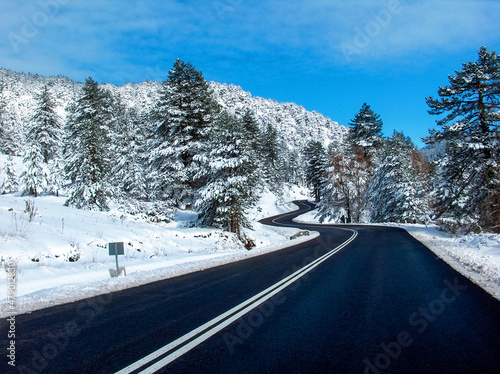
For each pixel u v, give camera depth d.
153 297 6.20
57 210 17.55
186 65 28.42
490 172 20.05
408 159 38.81
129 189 32.84
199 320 4.68
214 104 31.00
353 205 49.09
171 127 26.95
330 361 3.23
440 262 9.89
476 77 20.11
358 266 9.78
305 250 15.22
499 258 9.57
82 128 26.97
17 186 43.38
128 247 13.27
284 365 3.15
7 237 9.65
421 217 35.53
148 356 3.37
